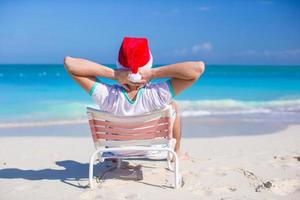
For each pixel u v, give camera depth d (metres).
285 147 7.78
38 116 12.93
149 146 4.85
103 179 5.04
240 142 8.44
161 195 4.42
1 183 5.06
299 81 32.81
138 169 5.52
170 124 4.52
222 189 4.66
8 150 7.44
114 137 4.68
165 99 4.57
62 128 10.63
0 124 11.29
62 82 29.09
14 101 17.05
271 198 4.36
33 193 4.60
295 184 4.90
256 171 5.45
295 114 13.88
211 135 9.52
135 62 4.41
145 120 4.50
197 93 21.52
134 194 4.44
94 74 4.54
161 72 4.45
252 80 34.34
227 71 55.22
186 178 5.08
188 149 7.58
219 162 6.03
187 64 4.41
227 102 17.11
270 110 15.09
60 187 4.81
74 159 6.66
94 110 4.48
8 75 42.47
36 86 25.27
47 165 6.19
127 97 4.57
